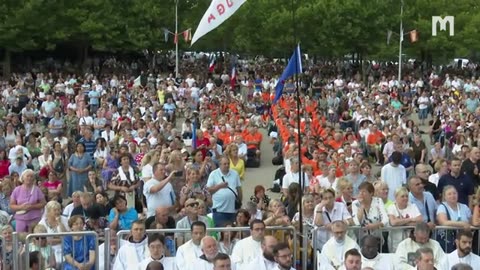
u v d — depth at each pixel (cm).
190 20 6062
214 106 3491
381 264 1115
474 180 1574
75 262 1142
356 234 1214
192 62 6994
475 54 7319
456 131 2575
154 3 5959
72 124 2727
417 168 1498
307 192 1445
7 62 5650
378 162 2516
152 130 2423
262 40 6397
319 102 3847
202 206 1239
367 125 2672
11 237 1149
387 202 1259
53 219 1241
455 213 1244
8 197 1533
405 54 6631
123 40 5806
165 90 3878
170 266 1093
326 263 1119
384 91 4322
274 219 1223
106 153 2119
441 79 5638
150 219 1262
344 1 6062
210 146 2225
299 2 6197
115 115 3000
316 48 6250
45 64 6134
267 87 4606
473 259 1110
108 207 1370
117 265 1112
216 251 1062
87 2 5566
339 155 1861
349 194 1345
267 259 1073
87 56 6128
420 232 1116
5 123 2545
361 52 6309
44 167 1878
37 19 5384
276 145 2642
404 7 6072
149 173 1619
